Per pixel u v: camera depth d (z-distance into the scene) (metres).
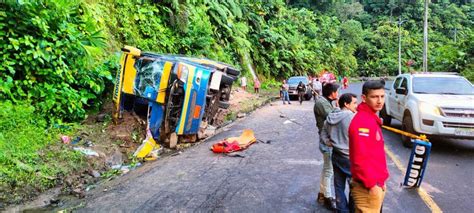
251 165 7.22
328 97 4.99
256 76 30.36
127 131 8.74
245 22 30.69
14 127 7.15
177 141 9.12
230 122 12.91
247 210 4.97
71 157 6.79
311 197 5.46
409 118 8.47
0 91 7.62
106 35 12.02
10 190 5.39
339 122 4.30
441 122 7.83
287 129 11.46
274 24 37.56
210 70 9.26
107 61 10.48
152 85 8.56
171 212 4.90
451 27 80.00
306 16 49.84
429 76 9.64
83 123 8.93
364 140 3.40
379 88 3.44
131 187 5.95
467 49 31.00
